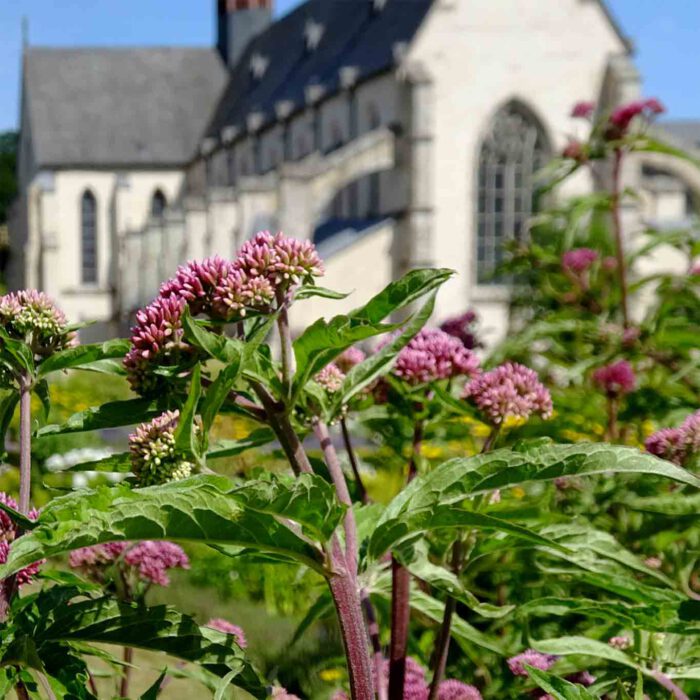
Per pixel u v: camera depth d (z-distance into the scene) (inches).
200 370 93.7
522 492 172.2
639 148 255.6
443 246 1737.2
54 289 2790.4
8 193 3885.3
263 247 97.8
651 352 226.5
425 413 138.6
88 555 138.1
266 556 94.4
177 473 90.6
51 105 2950.3
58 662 91.2
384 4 2075.5
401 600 115.5
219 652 92.4
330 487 82.7
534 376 127.6
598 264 270.1
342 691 150.9
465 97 1737.2
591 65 1756.9
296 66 2479.1
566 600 103.7
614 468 85.9
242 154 2561.5
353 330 90.8
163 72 3095.5
